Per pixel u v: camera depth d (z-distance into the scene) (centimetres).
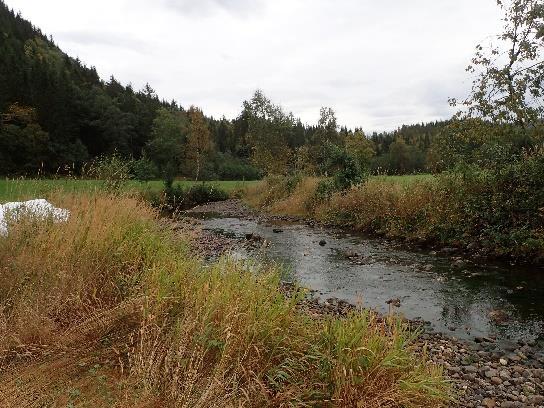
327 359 380
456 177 1286
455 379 496
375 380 366
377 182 1777
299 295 485
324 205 2003
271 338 402
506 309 734
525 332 642
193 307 441
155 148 6291
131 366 384
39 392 344
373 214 1608
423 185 1466
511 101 1214
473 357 562
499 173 1152
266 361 387
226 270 512
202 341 381
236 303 417
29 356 402
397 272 1003
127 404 334
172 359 375
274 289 478
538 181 1059
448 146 1377
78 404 329
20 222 572
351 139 5050
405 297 820
